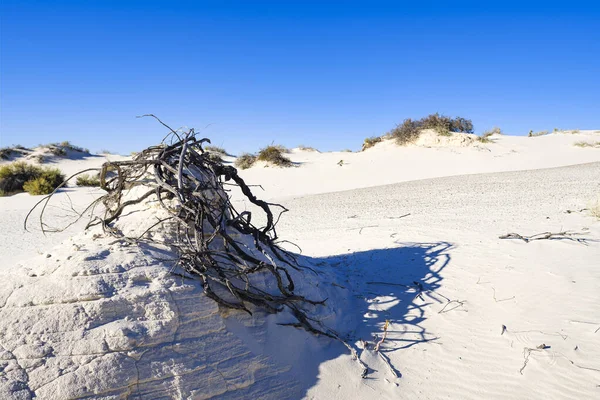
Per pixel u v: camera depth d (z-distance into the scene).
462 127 43.62
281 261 5.91
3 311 3.97
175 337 4.06
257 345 4.52
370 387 4.55
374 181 29.38
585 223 10.67
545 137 44.16
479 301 6.40
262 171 34.47
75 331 3.82
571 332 5.38
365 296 6.71
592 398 4.32
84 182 29.33
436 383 4.65
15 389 3.46
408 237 10.41
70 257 4.49
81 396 3.52
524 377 4.68
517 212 12.83
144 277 4.36
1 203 24.27
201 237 4.81
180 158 4.97
